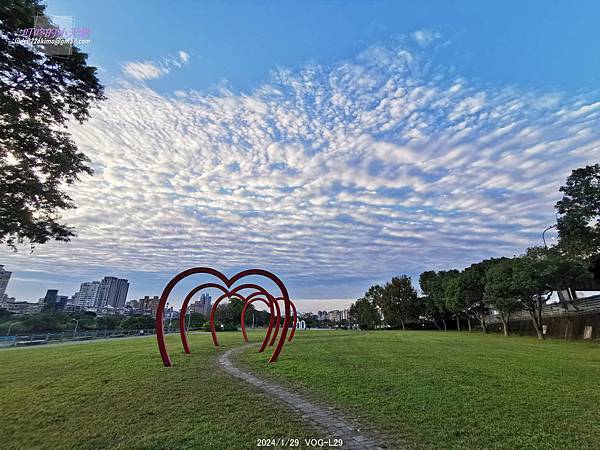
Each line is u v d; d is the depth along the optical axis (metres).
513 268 28.47
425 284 54.88
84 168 10.15
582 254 23.53
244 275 13.84
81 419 6.33
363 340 23.94
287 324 13.38
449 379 9.49
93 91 9.83
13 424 6.14
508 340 25.80
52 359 13.92
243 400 7.46
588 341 25.39
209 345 19.41
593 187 21.08
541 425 6.02
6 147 8.94
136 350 16.70
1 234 8.96
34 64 8.65
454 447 5.14
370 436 5.55
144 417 6.39
